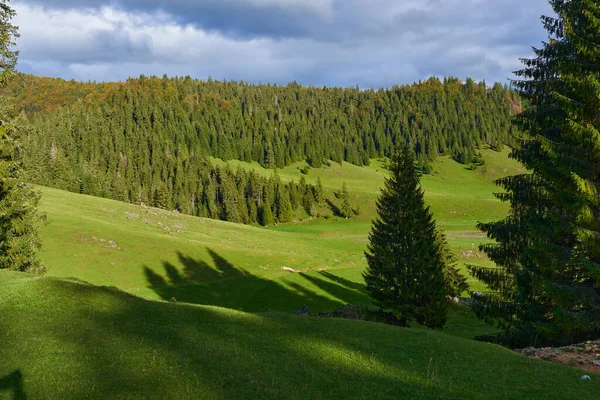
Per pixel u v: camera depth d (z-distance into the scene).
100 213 87.12
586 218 19.55
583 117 20.53
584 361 17.77
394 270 41.38
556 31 23.88
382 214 44.25
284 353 15.12
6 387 10.48
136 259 61.78
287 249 93.81
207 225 105.44
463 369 15.28
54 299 17.52
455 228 144.25
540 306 23.77
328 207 178.25
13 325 14.61
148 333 15.36
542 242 21.61
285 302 55.75
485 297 27.14
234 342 15.47
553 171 21.53
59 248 58.06
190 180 180.12
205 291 56.09
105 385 11.05
